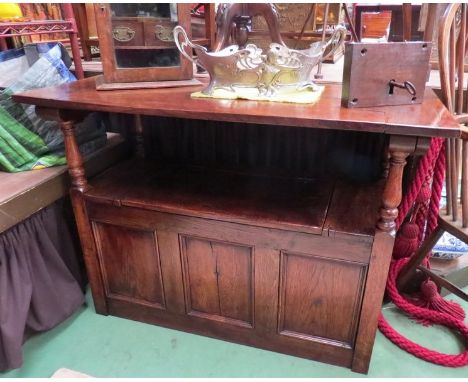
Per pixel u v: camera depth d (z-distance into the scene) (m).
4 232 1.07
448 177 1.12
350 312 1.05
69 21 1.39
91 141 1.36
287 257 1.03
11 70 1.37
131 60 1.09
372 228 0.96
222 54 0.95
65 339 1.26
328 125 0.79
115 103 0.94
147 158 1.43
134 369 1.16
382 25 2.48
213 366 1.17
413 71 0.86
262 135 1.33
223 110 0.86
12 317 1.09
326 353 1.15
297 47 1.47
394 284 1.31
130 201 1.11
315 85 1.04
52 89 1.11
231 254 1.09
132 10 1.04
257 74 0.96
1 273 1.07
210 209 1.05
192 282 1.18
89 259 1.26
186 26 1.09
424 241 1.22
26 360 1.19
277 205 1.07
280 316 1.13
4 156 1.18
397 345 1.21
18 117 1.20
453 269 1.37
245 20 1.06
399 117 0.79
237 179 1.24
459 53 1.03
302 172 1.29
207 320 1.23
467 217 1.09
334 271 1.01
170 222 1.10
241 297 1.15
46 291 1.21
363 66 0.83
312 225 0.97
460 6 1.04
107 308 1.35
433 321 1.29
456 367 1.15
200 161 1.39
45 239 1.20
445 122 0.76
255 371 1.15
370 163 1.27
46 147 1.25
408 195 1.16
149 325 1.32
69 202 1.35
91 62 1.79
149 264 1.20
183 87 1.12
